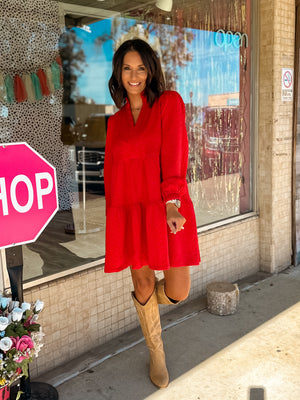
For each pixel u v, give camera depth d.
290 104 3.96
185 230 2.15
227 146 3.88
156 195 2.08
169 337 2.93
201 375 2.48
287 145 4.01
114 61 2.12
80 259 2.83
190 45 3.54
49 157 2.85
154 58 2.08
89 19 3.46
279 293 3.62
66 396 2.33
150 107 2.11
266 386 2.36
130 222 2.14
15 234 1.85
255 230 4.05
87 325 2.76
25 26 2.57
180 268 2.22
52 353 2.57
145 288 2.34
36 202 1.91
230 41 3.77
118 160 2.13
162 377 2.38
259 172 4.00
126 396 2.32
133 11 3.40
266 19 3.72
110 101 4.17
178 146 2.04
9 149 1.78
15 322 1.90
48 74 2.72
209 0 3.60
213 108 3.74
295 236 4.26
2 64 2.48
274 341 2.84
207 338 2.90
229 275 3.85
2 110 2.49
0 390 1.86
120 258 2.17
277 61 3.74
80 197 3.09
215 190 3.82
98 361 2.66
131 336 2.97
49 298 2.53
